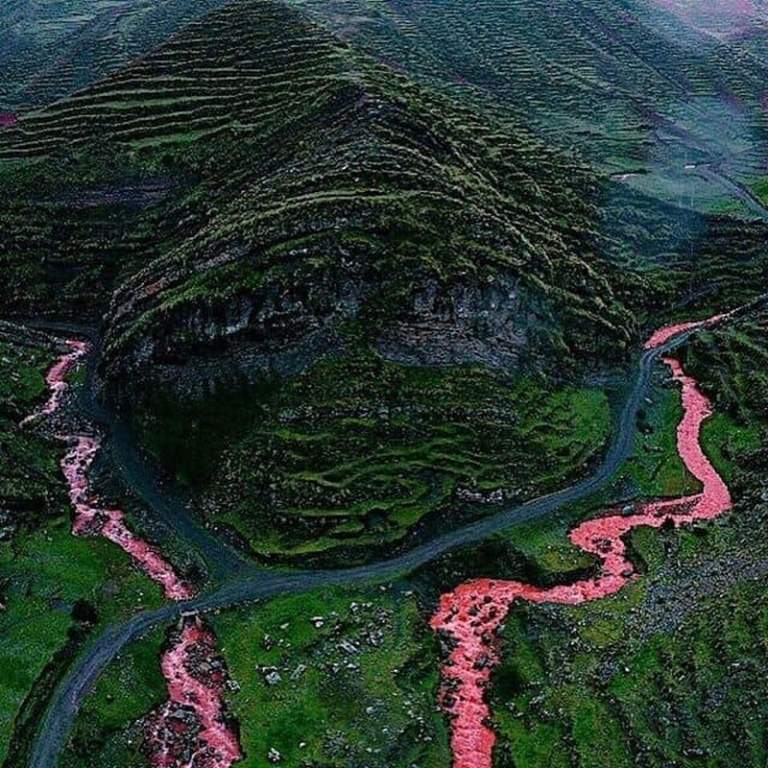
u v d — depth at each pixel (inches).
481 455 4200.3
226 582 3695.9
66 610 3447.3
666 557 3772.1
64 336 5506.9
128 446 4483.3
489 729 3031.5
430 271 4498.0
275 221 4672.7
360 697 3100.4
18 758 2834.6
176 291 4660.4
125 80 6850.4
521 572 3750.0
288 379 4350.4
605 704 2972.4
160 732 2984.7
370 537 3843.5
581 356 4950.8
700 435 4692.4
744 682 2913.4
